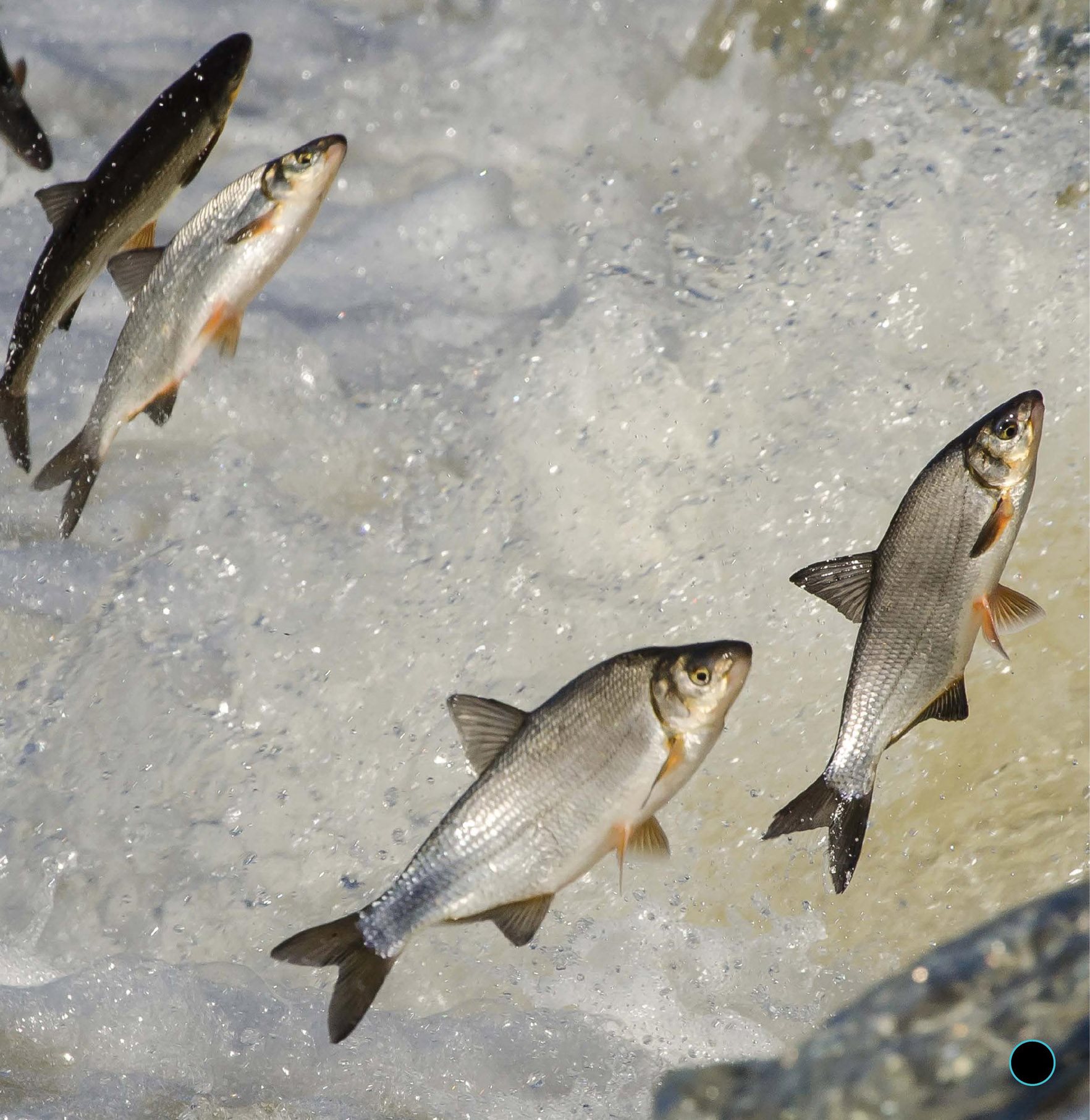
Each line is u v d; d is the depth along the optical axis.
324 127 14.52
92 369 11.41
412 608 9.66
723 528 9.71
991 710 8.30
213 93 6.98
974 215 10.73
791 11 13.45
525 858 5.55
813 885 7.95
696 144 13.59
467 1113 6.77
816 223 11.30
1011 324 10.18
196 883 8.45
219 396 11.07
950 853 7.81
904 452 9.82
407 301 12.52
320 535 10.17
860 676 5.82
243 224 6.66
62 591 9.89
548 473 10.30
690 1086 5.51
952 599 5.76
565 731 5.52
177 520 10.31
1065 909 5.11
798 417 10.11
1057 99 11.62
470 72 14.52
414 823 8.72
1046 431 9.53
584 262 12.57
